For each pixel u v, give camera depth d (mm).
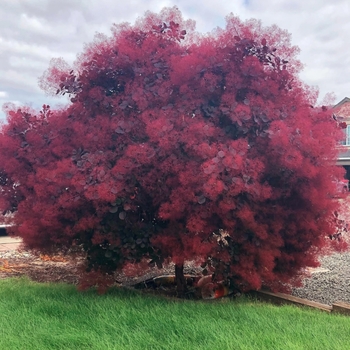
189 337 3381
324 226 4840
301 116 4605
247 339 3297
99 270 4746
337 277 6746
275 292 5398
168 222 4641
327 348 3170
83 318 3816
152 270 6695
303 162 4348
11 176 5090
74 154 4672
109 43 4992
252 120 4340
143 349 3139
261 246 4516
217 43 4715
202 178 4059
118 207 4379
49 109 5367
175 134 4238
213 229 4457
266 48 4648
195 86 4551
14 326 3598
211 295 5320
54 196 4480
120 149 4543
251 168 4078
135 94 4512
